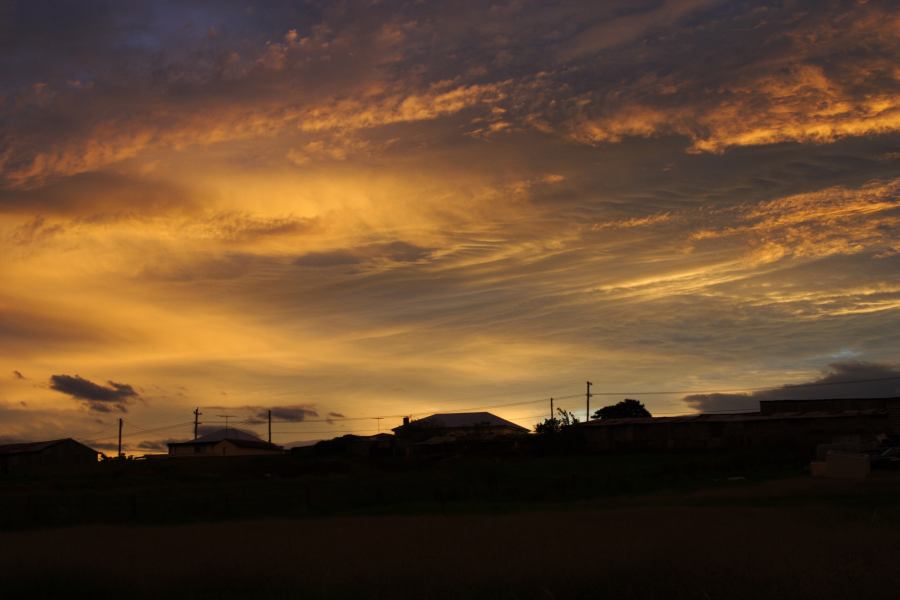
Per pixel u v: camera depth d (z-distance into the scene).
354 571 13.74
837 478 38.31
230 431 105.81
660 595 11.67
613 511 24.16
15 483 58.66
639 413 105.94
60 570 15.09
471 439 77.94
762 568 12.29
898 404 69.06
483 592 12.34
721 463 50.34
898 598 10.88
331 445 81.69
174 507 35.66
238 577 14.20
